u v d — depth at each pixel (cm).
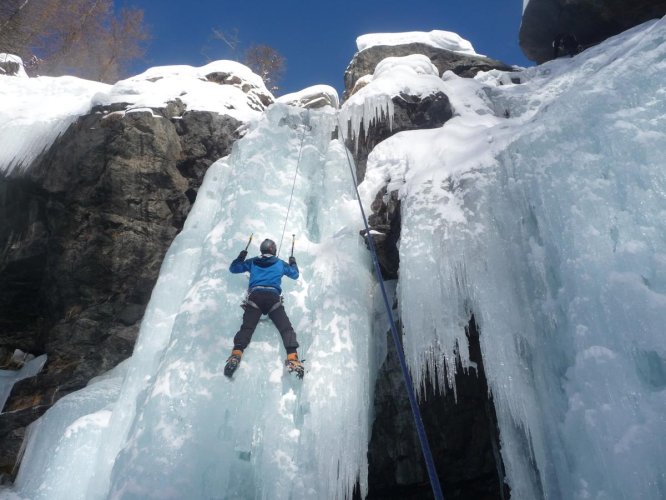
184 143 720
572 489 311
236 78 855
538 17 874
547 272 376
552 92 639
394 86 653
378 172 553
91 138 694
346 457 387
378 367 466
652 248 333
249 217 513
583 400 315
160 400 392
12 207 716
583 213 364
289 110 630
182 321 439
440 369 389
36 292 725
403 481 446
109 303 665
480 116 620
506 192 422
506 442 360
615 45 666
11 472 559
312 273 491
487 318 383
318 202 577
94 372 634
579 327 334
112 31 1644
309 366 418
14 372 706
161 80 782
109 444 441
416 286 416
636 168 356
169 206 696
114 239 665
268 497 367
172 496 346
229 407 395
